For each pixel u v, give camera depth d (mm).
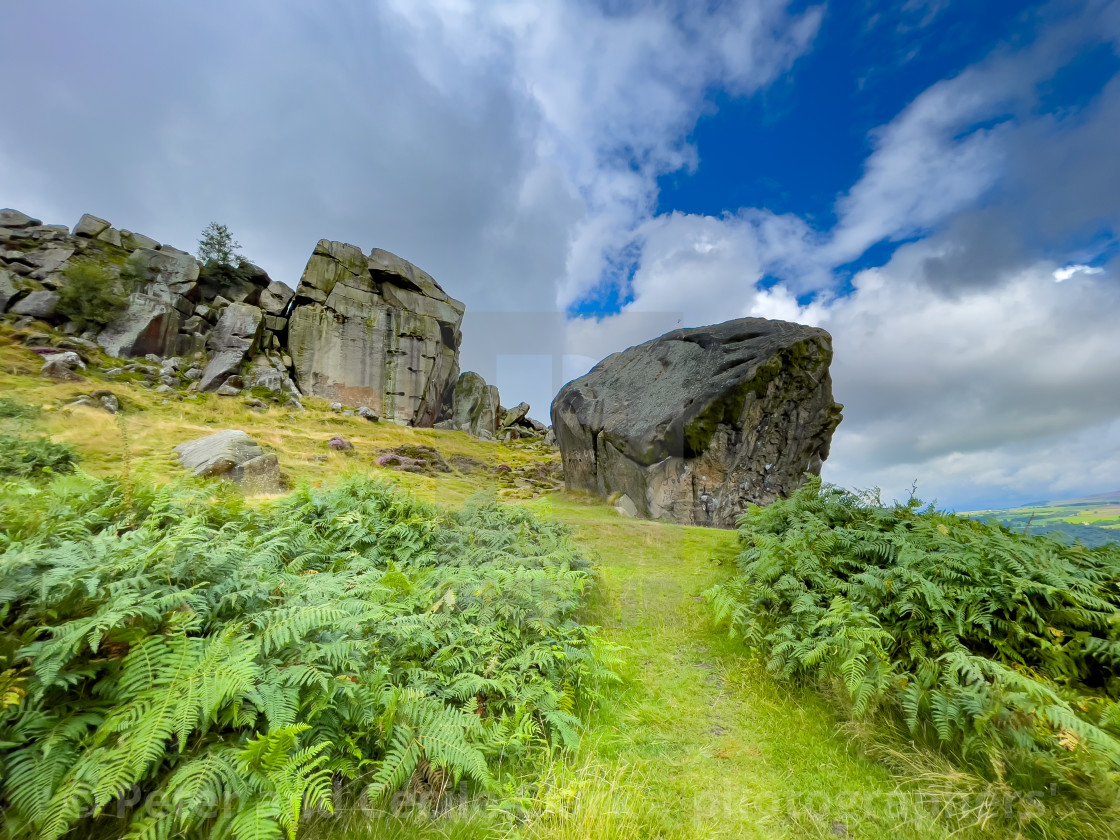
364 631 2971
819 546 4602
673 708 3240
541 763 2570
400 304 33125
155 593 2477
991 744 2420
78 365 16250
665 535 6051
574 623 3861
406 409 23797
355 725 2430
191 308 31703
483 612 3576
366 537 4934
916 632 3371
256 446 8297
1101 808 2086
